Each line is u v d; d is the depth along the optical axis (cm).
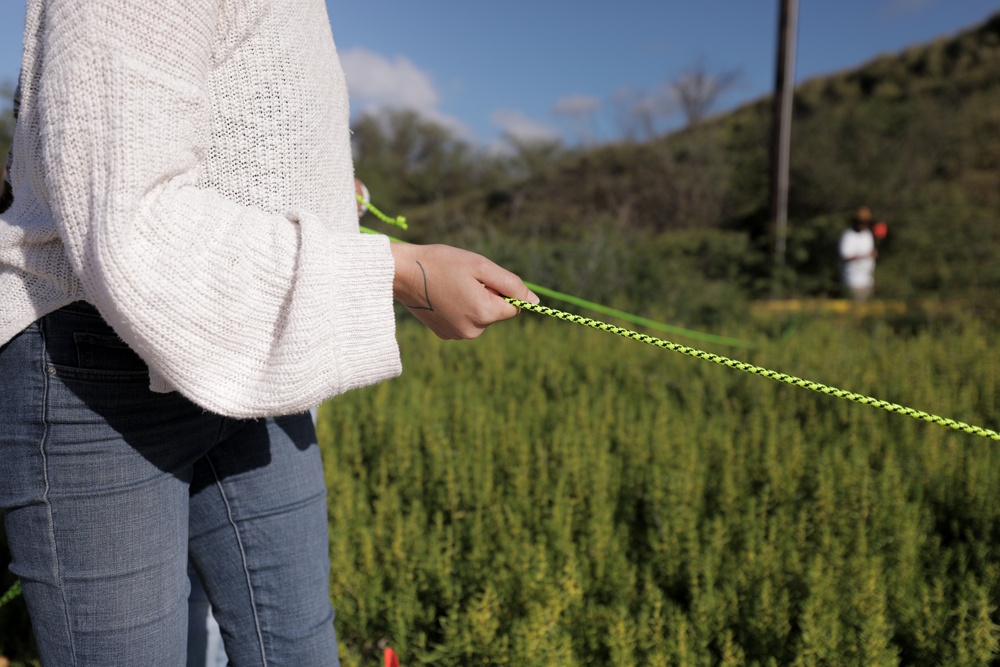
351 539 304
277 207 128
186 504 136
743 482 356
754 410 452
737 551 305
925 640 251
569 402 457
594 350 588
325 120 135
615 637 236
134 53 103
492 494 341
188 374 110
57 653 125
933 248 1523
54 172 103
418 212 2847
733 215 2216
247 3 121
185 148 110
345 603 269
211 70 121
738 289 1012
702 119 2808
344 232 127
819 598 255
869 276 1234
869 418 432
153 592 127
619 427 414
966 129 2192
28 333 117
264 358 114
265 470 151
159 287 104
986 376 521
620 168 2511
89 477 119
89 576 122
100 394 118
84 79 101
